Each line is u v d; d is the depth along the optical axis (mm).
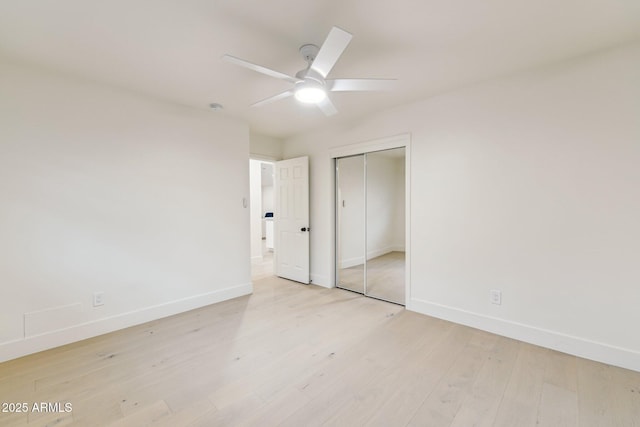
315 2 1606
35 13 1679
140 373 2066
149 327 2846
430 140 3029
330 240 4148
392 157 3582
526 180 2463
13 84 2268
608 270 2135
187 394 1839
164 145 3096
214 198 3529
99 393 1851
